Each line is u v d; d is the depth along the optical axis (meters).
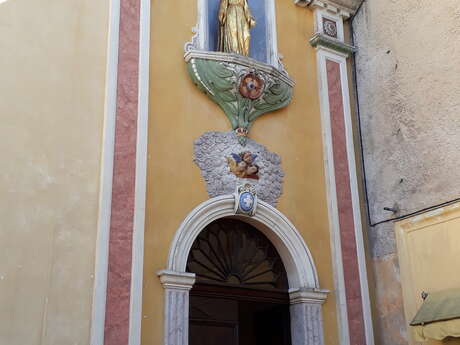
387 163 7.75
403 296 7.16
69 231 5.60
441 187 6.94
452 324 6.13
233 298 6.91
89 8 6.39
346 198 7.74
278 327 7.28
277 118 7.65
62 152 5.78
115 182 6.05
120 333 5.66
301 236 7.29
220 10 7.54
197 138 6.93
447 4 7.21
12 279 5.21
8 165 5.46
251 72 7.24
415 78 7.51
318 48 8.30
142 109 6.47
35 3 6.05
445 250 6.74
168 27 7.12
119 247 5.88
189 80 7.09
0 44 5.73
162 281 6.11
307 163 7.70
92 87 6.15
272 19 7.96
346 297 7.28
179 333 6.03
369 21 8.41
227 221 7.16
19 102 5.68
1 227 5.29
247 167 7.09
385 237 7.58
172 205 6.50
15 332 5.11
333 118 8.05
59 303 5.37
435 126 7.14
